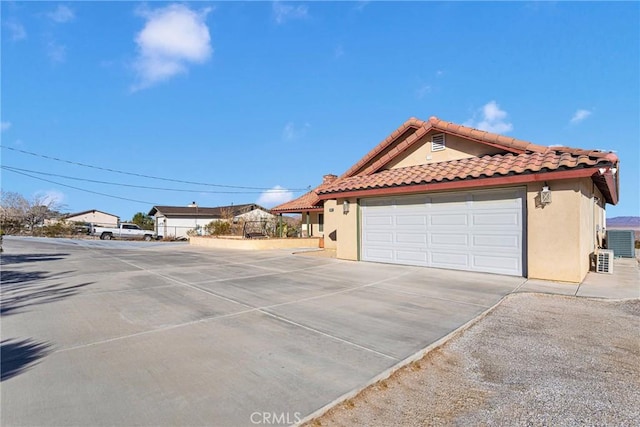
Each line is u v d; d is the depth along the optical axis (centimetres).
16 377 345
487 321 564
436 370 386
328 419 285
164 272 1041
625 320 567
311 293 750
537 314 603
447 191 1045
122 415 280
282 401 305
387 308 627
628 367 394
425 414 297
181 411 287
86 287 801
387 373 365
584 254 895
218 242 2209
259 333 485
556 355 428
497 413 299
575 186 820
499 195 945
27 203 4506
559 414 297
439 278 912
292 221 3378
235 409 291
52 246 2133
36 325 511
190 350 420
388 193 1144
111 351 414
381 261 1224
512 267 920
